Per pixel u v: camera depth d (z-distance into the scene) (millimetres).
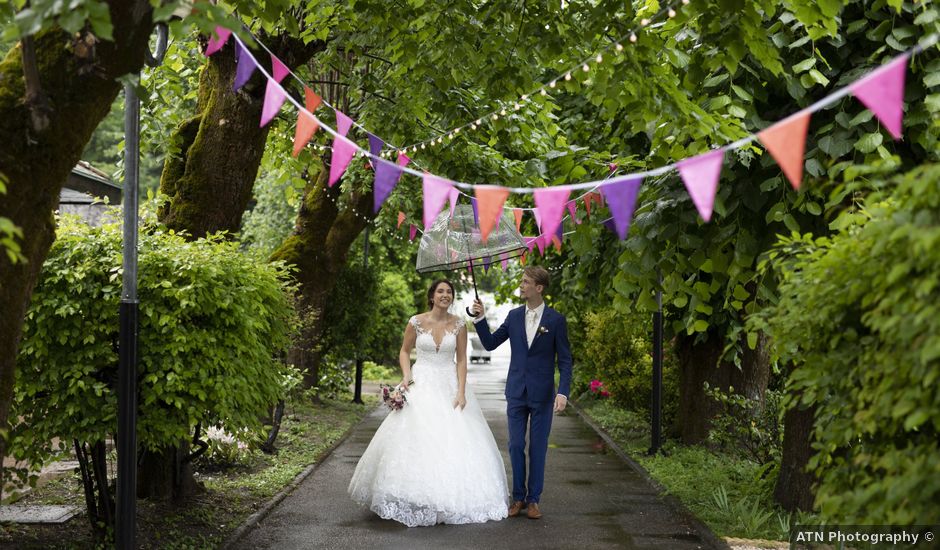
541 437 7555
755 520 6859
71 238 6125
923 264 2936
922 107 5949
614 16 6629
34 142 4117
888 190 3721
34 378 5879
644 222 6637
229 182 8016
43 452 5996
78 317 5871
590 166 7543
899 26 6105
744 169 6582
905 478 2973
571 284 12688
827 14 5473
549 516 7566
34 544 6113
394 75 9344
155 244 6422
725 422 9039
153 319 6098
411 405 7516
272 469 9648
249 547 6406
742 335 10711
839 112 6301
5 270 4121
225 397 6254
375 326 18781
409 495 7094
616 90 6379
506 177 10117
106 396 6004
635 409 14547
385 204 13445
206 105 8391
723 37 5793
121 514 5363
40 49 4168
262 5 6461
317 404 17094
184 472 7660
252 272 6957
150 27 4355
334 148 4094
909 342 3082
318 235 15141
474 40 7887
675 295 7559
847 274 3484
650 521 7359
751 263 6527
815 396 3924
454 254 8008
